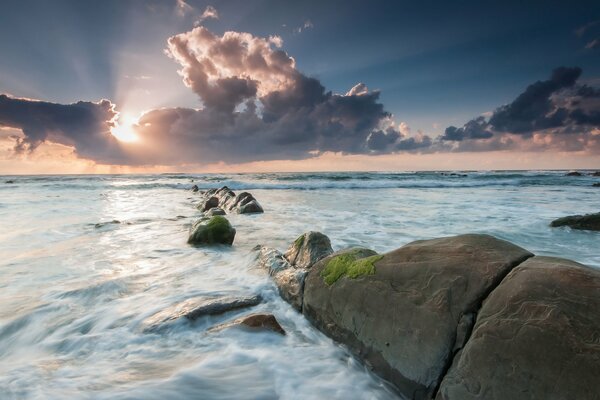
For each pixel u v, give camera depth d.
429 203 19.42
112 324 4.62
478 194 25.61
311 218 14.11
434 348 3.07
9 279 6.45
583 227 11.11
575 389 2.23
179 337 4.23
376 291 3.81
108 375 3.46
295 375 3.57
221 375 3.52
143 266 7.35
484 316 2.87
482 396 2.58
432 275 3.47
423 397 3.07
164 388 3.25
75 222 13.37
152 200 23.16
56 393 3.12
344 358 3.87
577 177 51.81
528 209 16.50
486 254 3.41
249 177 57.50
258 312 4.96
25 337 4.34
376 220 13.35
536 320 2.57
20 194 26.66
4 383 3.30
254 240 10.05
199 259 7.93
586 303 2.51
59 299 5.46
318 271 4.82
